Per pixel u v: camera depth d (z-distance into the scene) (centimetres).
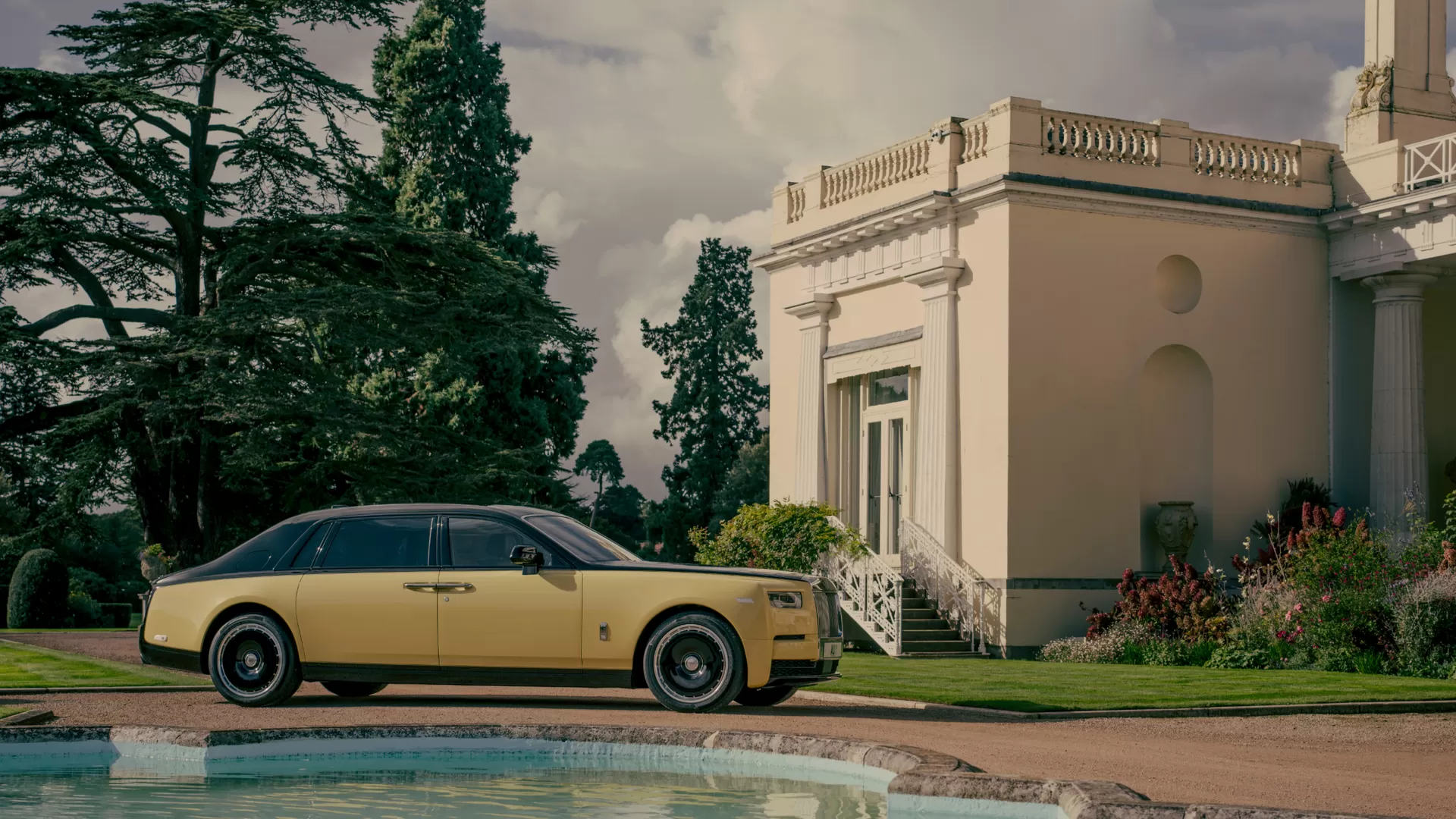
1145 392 2361
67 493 2770
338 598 1148
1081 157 2292
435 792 734
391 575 1148
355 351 2786
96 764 858
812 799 720
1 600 3447
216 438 2836
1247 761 899
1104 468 2270
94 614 3441
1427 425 2530
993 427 2245
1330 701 1280
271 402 2658
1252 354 2391
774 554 2353
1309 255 2452
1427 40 2498
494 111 4169
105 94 2650
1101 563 2253
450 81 4112
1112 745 982
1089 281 2281
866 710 1214
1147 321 2322
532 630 1120
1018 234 2236
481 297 2950
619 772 824
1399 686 1445
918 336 2447
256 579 1170
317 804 690
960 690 1396
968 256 2331
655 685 1109
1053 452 2238
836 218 2711
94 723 984
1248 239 2405
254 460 2739
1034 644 2188
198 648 1168
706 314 6234
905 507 2528
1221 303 2377
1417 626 1694
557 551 1142
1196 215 2361
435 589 1137
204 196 2775
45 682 1413
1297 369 2423
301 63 2894
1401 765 905
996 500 2228
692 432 6147
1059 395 2248
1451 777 842
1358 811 683
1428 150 2408
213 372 2639
